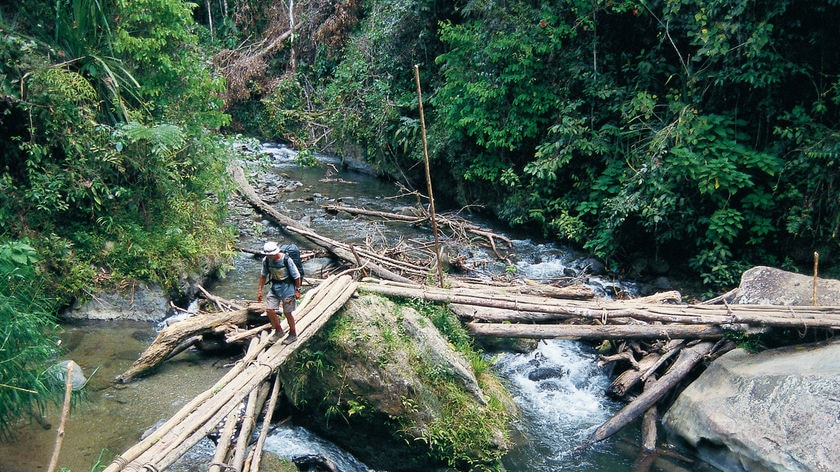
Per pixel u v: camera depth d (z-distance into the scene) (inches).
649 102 480.4
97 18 416.2
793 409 258.8
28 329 255.9
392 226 595.5
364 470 285.7
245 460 250.2
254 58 926.4
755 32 419.5
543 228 564.4
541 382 346.9
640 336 339.9
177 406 302.8
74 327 373.7
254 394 273.3
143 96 450.6
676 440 297.0
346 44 887.1
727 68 447.2
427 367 285.7
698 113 475.8
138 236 412.2
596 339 351.6
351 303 301.4
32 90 366.6
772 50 435.5
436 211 646.5
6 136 374.3
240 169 624.7
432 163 689.6
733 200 451.5
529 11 556.7
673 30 495.5
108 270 398.6
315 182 756.6
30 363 262.2
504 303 350.6
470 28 601.6
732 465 267.4
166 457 207.3
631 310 343.9
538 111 556.7
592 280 475.8
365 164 804.6
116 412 295.9
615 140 526.6
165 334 328.5
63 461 257.6
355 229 579.5
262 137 962.7
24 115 370.9
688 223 450.9
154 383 323.0
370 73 791.7
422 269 449.7
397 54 754.2
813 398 257.4
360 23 889.5
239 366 265.4
